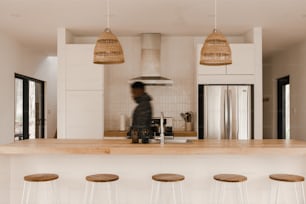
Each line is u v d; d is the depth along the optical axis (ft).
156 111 20.89
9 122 20.52
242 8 15.03
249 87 18.63
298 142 12.62
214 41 10.85
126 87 20.89
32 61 24.94
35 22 17.29
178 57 20.86
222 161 11.96
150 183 11.96
